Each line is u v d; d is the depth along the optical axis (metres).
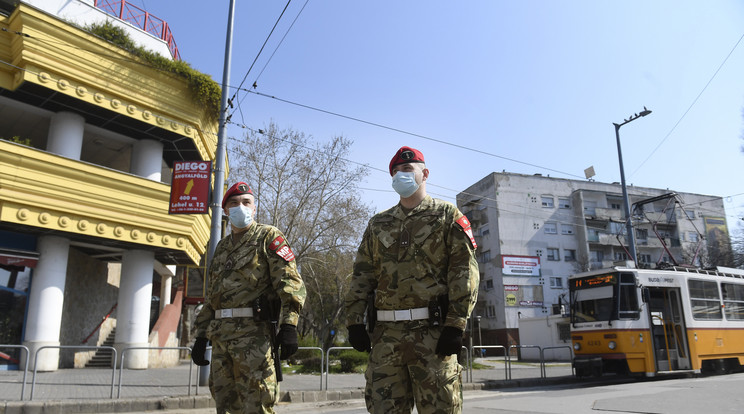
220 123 13.43
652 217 48.66
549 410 7.66
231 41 13.97
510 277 43.97
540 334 33.56
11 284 15.72
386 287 3.16
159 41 19.53
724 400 7.79
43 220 14.73
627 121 23.66
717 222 52.25
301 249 28.98
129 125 17.59
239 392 3.89
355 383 13.80
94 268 20.75
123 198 16.47
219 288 4.10
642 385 11.79
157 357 20.14
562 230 46.97
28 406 8.59
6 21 15.07
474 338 44.75
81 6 17.33
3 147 14.03
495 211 45.84
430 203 3.28
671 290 14.76
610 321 13.55
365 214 29.75
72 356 18.73
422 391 2.95
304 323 39.84
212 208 12.91
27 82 14.74
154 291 25.88
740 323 15.96
